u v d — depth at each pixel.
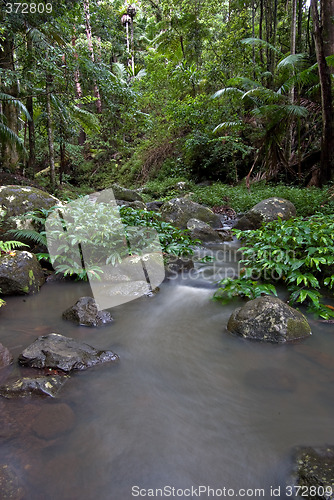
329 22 9.79
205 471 1.27
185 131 15.02
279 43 14.59
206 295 3.39
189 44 15.98
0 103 8.34
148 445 1.40
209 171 13.41
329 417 1.60
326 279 3.26
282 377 1.95
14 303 3.25
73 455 1.33
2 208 4.45
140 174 16.05
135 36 23.75
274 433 1.48
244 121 12.67
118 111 12.47
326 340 2.41
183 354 2.23
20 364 2.04
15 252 3.72
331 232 3.67
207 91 14.70
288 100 10.30
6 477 1.19
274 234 4.02
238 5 13.99
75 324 2.73
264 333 2.42
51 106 8.91
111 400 1.71
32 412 1.58
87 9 9.55
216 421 1.56
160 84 15.85
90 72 8.64
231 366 2.08
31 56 7.18
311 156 10.41
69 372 1.96
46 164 16.77
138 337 2.50
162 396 1.76
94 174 18.33
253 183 10.76
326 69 8.53
